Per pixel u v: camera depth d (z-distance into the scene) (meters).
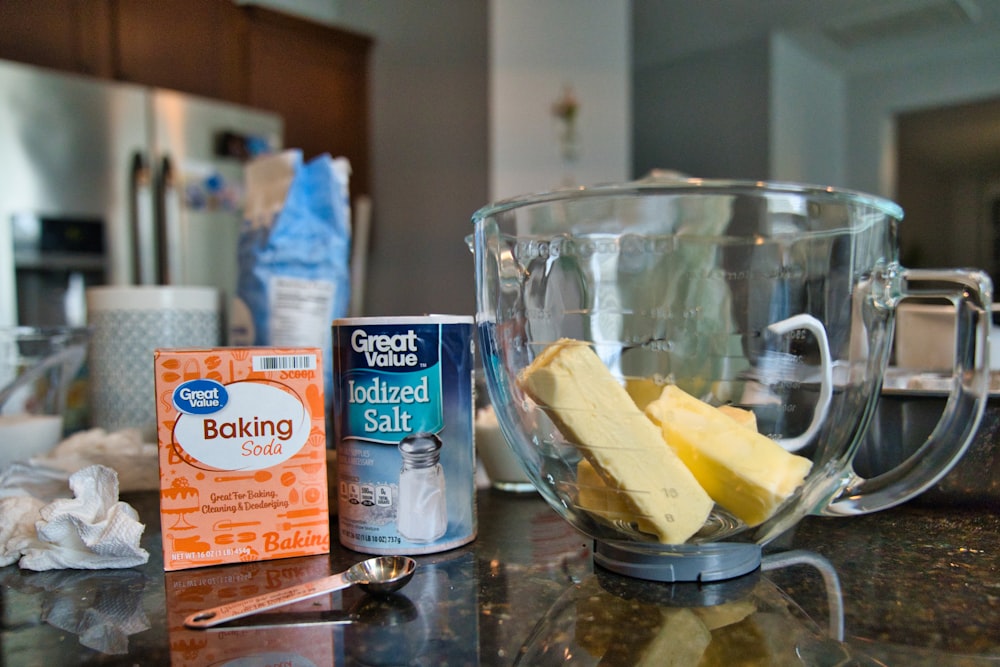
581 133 2.11
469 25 2.02
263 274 0.66
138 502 0.58
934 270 0.42
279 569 0.41
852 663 0.29
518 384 0.39
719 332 0.41
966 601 0.35
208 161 1.99
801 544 0.45
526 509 0.55
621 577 0.39
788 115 2.98
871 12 2.62
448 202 2.11
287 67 2.20
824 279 0.37
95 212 1.80
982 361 0.41
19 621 0.34
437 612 0.34
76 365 0.74
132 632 0.32
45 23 1.75
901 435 0.53
